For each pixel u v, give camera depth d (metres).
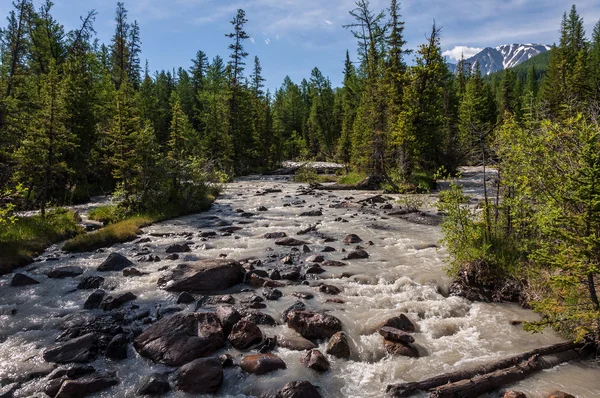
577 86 42.50
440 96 30.38
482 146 9.16
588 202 4.88
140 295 8.30
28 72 31.70
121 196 19.19
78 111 28.69
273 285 8.83
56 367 5.55
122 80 48.38
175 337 6.04
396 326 6.62
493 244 8.64
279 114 86.50
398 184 27.30
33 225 13.90
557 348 5.71
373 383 5.20
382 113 32.69
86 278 9.03
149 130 19.39
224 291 8.54
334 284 8.92
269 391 4.97
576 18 61.62
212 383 5.05
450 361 5.67
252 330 6.25
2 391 4.95
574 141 5.90
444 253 11.28
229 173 41.28
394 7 36.59
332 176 41.59
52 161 16.02
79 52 41.53
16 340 6.37
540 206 7.32
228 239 13.51
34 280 9.21
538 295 7.18
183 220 17.47
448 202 9.30
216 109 50.84
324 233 14.25
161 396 4.94
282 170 51.97
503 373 5.12
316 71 78.62
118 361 5.79
